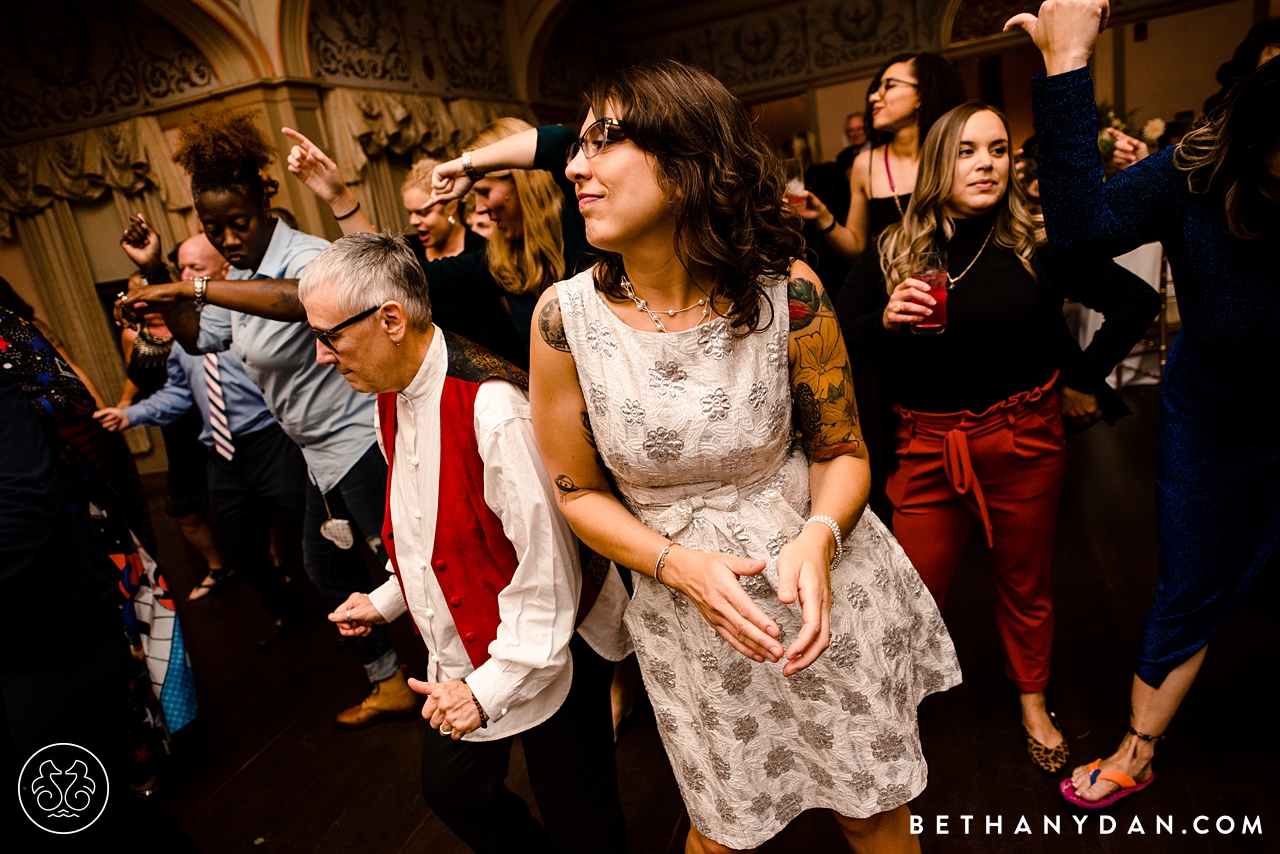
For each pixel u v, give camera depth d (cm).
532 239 195
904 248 183
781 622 118
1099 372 177
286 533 445
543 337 113
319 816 217
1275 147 119
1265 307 134
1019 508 183
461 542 131
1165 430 164
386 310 124
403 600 151
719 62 938
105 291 605
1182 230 138
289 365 210
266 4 520
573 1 754
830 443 120
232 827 218
